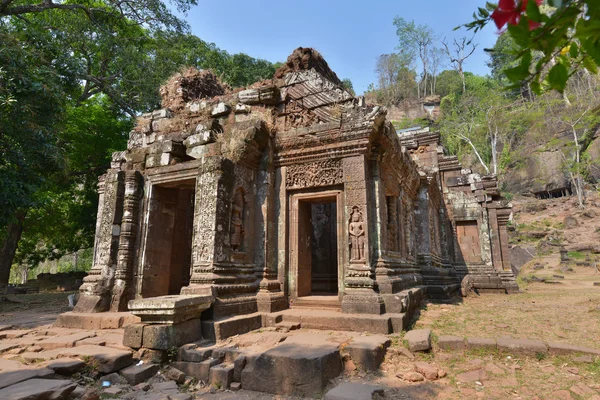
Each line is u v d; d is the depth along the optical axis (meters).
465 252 16.33
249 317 6.58
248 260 7.98
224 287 6.70
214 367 4.86
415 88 55.91
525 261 29.98
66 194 21.94
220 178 7.35
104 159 20.45
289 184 8.61
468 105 38.72
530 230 35.50
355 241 7.51
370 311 6.69
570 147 41.09
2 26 13.59
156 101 21.00
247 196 8.23
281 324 6.76
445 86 54.69
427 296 11.79
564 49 1.50
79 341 5.77
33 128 11.25
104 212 8.94
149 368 4.96
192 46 27.47
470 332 6.50
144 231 8.66
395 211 9.75
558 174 43.53
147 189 8.94
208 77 11.73
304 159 8.51
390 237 9.37
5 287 18.11
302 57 9.55
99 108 20.97
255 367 4.62
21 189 11.29
